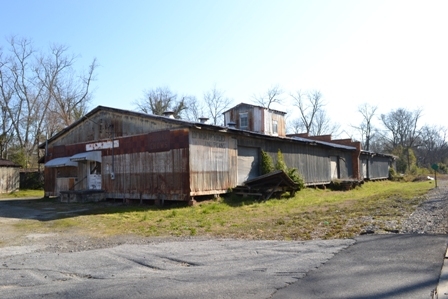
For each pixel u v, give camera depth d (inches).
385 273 190.5
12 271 236.7
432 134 2960.1
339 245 263.1
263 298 166.4
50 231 410.3
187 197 604.1
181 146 621.6
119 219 482.9
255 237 322.0
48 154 927.7
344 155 1246.3
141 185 681.6
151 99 2213.3
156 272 222.7
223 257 250.7
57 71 1716.3
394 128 2726.4
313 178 1004.6
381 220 361.4
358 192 874.8
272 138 803.4
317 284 181.5
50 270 236.5
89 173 814.5
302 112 2440.9
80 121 824.9
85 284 201.9
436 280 175.8
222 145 684.7
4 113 1550.2
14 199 909.8
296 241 290.5
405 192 740.0
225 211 521.3
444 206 445.1
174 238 338.3
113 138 748.6
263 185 684.7
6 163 1160.2
